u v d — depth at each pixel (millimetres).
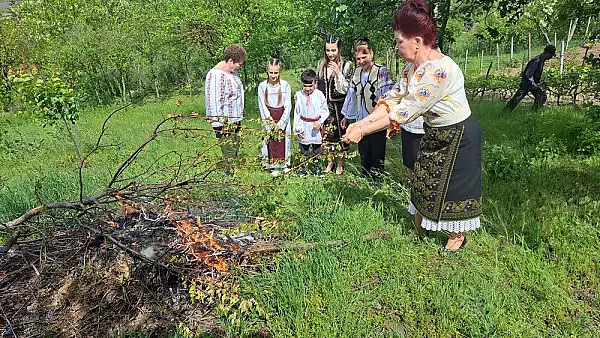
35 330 2617
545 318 2689
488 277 3055
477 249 3402
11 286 2889
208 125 8766
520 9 6320
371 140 4887
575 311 2734
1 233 3285
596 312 2719
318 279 2973
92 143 8078
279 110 5398
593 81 8664
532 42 21422
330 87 5582
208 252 2936
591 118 6191
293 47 11266
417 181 3273
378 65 4910
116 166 6023
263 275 3018
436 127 3012
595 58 5109
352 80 5164
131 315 2730
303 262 3094
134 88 17281
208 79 5371
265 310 2791
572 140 6016
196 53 15820
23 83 6613
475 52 22703
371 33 8891
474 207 3131
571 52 17000
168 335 2635
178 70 17859
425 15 2768
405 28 2811
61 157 7188
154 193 3465
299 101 5414
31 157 7520
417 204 3320
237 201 3871
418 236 3590
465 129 2941
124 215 3295
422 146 3199
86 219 3248
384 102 2971
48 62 14719
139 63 16141
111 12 17438
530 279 2973
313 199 4168
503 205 4059
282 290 2871
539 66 8320
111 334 2623
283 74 17000
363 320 2672
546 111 7980
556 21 7320
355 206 3967
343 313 2707
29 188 4742
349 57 8930
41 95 6512
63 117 6742
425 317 2707
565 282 2959
